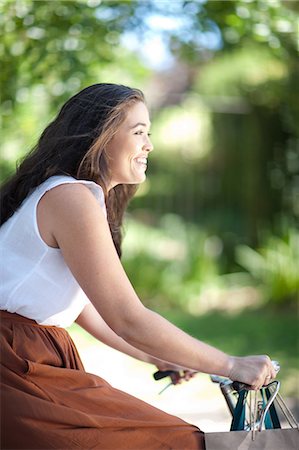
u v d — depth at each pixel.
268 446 2.58
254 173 11.73
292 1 8.23
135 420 2.59
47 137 2.83
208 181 11.97
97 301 2.54
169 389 6.94
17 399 2.50
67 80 6.56
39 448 2.48
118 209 3.21
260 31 6.50
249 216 11.85
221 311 10.59
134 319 2.52
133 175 2.81
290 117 10.53
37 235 2.61
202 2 6.62
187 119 11.90
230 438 2.59
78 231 2.54
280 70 8.93
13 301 2.62
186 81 13.69
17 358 2.55
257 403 2.79
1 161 7.24
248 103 11.61
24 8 6.25
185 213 11.88
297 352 8.18
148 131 2.85
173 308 10.84
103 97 2.77
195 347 2.56
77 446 2.50
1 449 2.49
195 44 7.18
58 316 2.69
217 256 11.85
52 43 6.51
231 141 11.88
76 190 2.59
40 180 2.70
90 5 6.48
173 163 11.91
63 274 2.65
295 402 6.25
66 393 2.58
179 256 11.42
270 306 10.72
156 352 2.55
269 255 10.97
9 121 7.04
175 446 2.59
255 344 8.55
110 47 6.91
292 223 11.41
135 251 11.21
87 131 2.74
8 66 6.60
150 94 11.96
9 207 2.74
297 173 11.45
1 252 2.66
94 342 8.70
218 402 6.51
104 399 2.61
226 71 11.66
